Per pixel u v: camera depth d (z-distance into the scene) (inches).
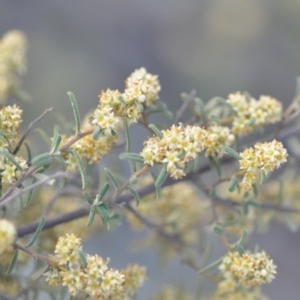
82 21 55.4
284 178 27.7
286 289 45.9
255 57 54.6
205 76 53.7
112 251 36.9
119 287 23.9
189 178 25.7
